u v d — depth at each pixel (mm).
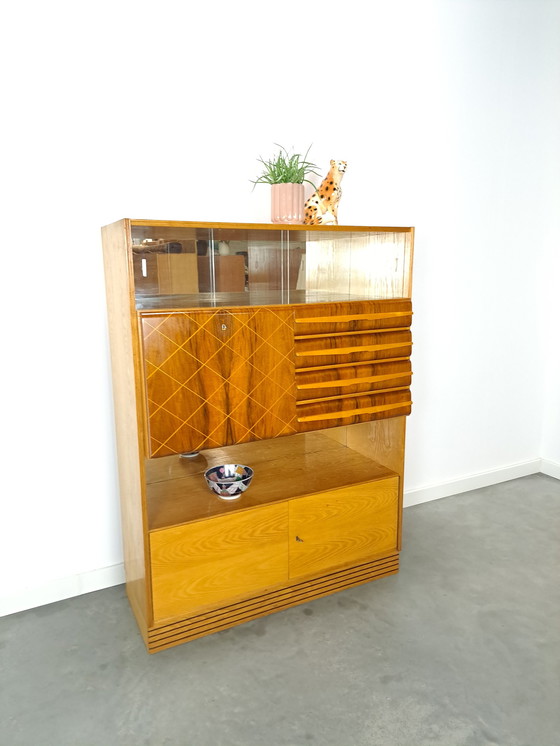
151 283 2119
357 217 2715
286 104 2465
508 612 2201
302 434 2785
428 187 2895
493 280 3209
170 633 1979
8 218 2018
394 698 1764
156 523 1920
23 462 2172
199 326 1832
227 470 2312
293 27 2432
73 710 1729
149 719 1691
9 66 1952
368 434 2557
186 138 2279
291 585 2199
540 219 3320
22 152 2012
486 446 3426
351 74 2598
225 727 1658
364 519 2334
